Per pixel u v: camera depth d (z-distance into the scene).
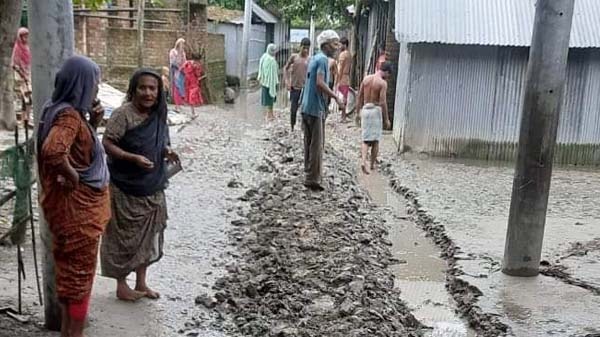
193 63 18.78
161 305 4.90
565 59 6.17
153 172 4.63
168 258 6.03
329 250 6.76
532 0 12.88
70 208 3.69
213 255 6.25
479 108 12.91
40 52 3.87
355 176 11.13
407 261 7.05
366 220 8.21
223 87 23.52
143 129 4.50
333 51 8.95
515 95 12.77
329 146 13.66
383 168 11.82
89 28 19.28
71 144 3.58
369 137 11.27
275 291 5.55
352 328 4.86
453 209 8.99
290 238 7.07
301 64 14.46
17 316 4.33
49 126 3.57
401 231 8.16
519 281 6.26
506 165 12.59
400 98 14.21
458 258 6.91
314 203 8.59
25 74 11.53
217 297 5.17
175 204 8.02
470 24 12.48
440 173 11.48
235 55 29.20
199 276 5.62
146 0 19.83
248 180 9.66
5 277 5.04
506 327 5.20
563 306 5.67
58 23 3.85
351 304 5.26
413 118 13.03
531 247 6.34
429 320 5.52
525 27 12.45
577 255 7.13
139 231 4.67
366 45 23.70
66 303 3.87
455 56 12.71
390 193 10.15
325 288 5.73
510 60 12.65
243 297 5.36
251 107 20.83
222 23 28.73
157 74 4.54
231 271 5.83
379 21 19.72
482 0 12.89
